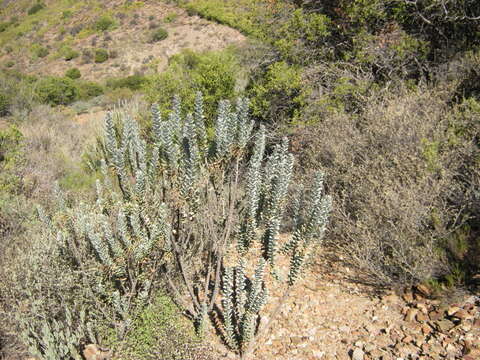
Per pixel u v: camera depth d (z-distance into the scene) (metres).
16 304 2.98
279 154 2.84
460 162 3.80
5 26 49.84
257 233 2.90
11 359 2.87
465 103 4.21
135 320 3.01
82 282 2.98
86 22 42.12
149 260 2.93
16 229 4.26
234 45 8.36
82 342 3.02
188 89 6.75
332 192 4.02
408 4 6.11
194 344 2.87
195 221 3.19
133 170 2.93
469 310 2.97
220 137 2.65
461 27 5.96
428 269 3.26
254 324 2.85
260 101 6.14
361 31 6.18
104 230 2.72
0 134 6.11
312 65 6.54
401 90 5.05
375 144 4.14
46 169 6.44
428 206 3.46
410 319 3.05
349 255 3.74
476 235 3.58
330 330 3.07
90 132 8.82
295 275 2.76
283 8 7.01
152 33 35.72
